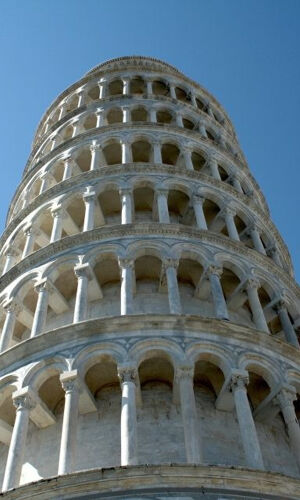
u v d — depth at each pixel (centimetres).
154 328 2078
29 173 3688
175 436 1934
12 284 2655
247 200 3244
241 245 2689
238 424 2048
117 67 4406
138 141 3481
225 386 2002
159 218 2767
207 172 3478
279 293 2634
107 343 2033
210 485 1524
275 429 2189
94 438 1983
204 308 2552
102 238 2600
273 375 2081
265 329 2347
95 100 3991
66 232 3023
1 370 2155
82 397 2009
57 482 1541
